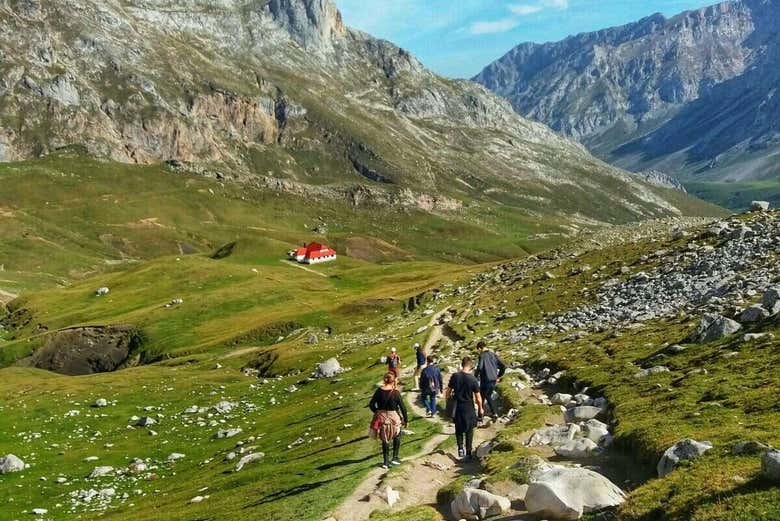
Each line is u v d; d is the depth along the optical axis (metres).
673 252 69.25
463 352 61.50
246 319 140.38
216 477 38.97
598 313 59.09
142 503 38.97
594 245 111.81
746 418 19.97
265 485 29.27
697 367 29.70
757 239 57.19
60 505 42.66
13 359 134.88
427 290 129.25
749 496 13.00
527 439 25.19
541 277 92.75
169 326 140.38
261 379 86.44
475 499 18.20
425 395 35.94
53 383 90.88
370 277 195.50
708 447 16.98
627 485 18.33
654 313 49.28
